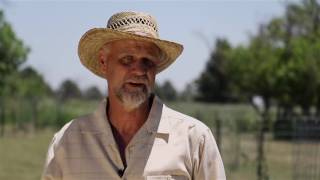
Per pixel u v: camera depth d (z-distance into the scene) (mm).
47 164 4125
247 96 41594
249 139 26188
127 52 3939
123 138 4066
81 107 51156
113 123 4078
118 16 4062
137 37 3881
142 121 4078
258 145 19859
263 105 40344
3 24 47625
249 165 21422
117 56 3969
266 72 39281
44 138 38344
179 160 3986
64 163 4078
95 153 4039
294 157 18359
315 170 17969
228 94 58500
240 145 23547
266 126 21625
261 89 39688
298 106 39250
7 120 43688
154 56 3992
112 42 4023
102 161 4020
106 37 3980
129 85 3947
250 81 40188
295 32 40062
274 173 21453
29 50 49000
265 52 40625
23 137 38625
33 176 22281
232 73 42781
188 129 4062
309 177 18031
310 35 39281
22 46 48375
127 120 4047
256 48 41156
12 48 47781
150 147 4000
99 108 4090
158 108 4086
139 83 3943
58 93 70938
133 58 3949
